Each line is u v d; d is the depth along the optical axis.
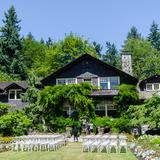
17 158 18.62
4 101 45.41
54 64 67.94
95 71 41.91
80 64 42.28
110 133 32.75
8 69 67.06
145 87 42.28
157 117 26.78
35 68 74.19
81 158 18.17
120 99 37.75
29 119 34.72
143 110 28.42
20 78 66.81
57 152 21.67
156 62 76.38
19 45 71.50
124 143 22.38
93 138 23.97
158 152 15.56
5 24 71.81
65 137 29.84
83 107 35.22
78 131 34.53
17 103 45.00
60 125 35.28
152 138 22.66
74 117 35.22
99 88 40.53
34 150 23.22
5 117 32.09
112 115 40.72
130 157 18.27
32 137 25.78
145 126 32.81
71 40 68.25
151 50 86.38
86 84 36.19
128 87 37.97
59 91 35.53
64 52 68.50
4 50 69.12
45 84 42.38
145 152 16.48
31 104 37.56
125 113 35.66
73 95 35.12
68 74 42.25
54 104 35.62
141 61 80.69
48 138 25.53
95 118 35.28
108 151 21.53
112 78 41.53
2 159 18.23
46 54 69.31
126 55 48.06
